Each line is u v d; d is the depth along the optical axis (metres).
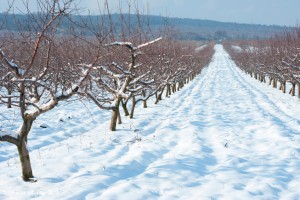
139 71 14.91
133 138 11.69
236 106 20.27
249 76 51.69
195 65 45.44
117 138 11.67
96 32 8.46
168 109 18.94
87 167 8.54
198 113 17.27
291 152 9.87
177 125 13.95
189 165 8.66
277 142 11.00
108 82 14.70
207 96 26.03
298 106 19.59
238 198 6.64
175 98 24.81
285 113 17.55
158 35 16.02
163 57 16.12
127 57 13.65
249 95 26.59
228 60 97.38
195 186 7.29
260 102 22.31
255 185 7.30
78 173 7.99
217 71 62.41
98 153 9.74
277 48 27.72
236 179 7.66
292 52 24.08
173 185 7.21
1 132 7.01
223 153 9.97
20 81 6.70
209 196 6.67
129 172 8.22
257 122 14.62
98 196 6.55
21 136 7.30
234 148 10.42
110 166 8.40
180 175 7.91
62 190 6.77
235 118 15.74
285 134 12.10
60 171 8.11
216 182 7.45
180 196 6.71
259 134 12.44
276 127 13.04
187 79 40.16
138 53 10.98
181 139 11.60
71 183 7.18
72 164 8.59
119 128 13.47
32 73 9.18
